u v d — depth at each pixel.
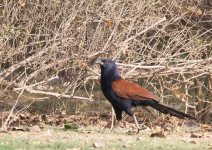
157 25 21.50
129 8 20.70
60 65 19.38
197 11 23.00
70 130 18.14
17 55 19.42
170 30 22.22
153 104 16.75
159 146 14.15
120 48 19.95
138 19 20.73
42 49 19.06
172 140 15.90
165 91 23.48
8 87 19.16
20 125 19.78
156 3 21.12
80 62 19.23
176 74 22.36
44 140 14.46
